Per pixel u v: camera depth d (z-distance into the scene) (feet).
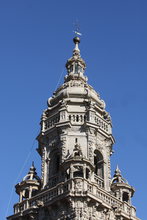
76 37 270.05
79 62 257.96
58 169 215.72
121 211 201.57
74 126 218.79
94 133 218.38
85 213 185.98
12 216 205.36
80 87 234.99
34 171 225.15
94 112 223.51
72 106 226.17
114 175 227.40
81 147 212.64
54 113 229.45
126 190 217.97
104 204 195.42
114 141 230.48
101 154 219.61
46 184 211.82
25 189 214.90
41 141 225.76
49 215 194.90
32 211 199.72
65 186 194.59
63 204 191.11
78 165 198.80
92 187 195.52
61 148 212.43
